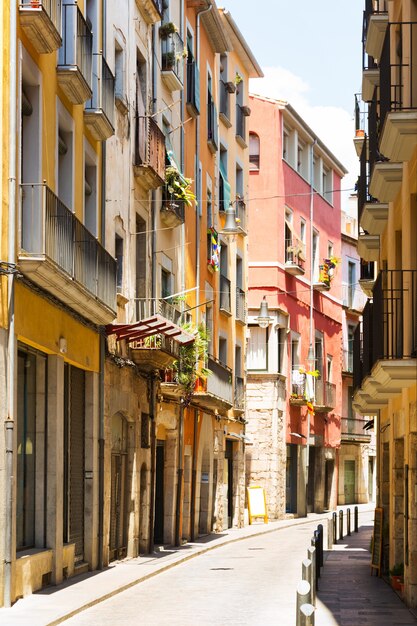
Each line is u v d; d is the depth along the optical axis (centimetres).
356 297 8456
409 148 2169
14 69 2203
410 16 2277
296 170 6875
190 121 4612
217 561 3622
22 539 2477
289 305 6656
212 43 5122
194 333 4031
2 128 2175
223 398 4956
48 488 2558
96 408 3006
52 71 2542
